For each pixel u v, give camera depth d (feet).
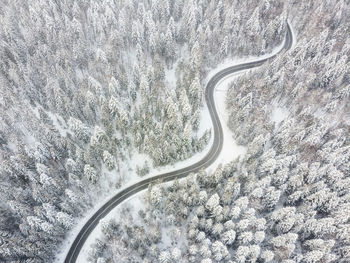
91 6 337.52
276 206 194.90
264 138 211.41
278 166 197.06
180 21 361.51
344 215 164.04
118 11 344.28
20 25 323.57
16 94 255.70
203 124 261.44
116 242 176.76
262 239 157.89
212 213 173.58
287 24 371.15
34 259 160.35
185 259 161.79
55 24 312.09
